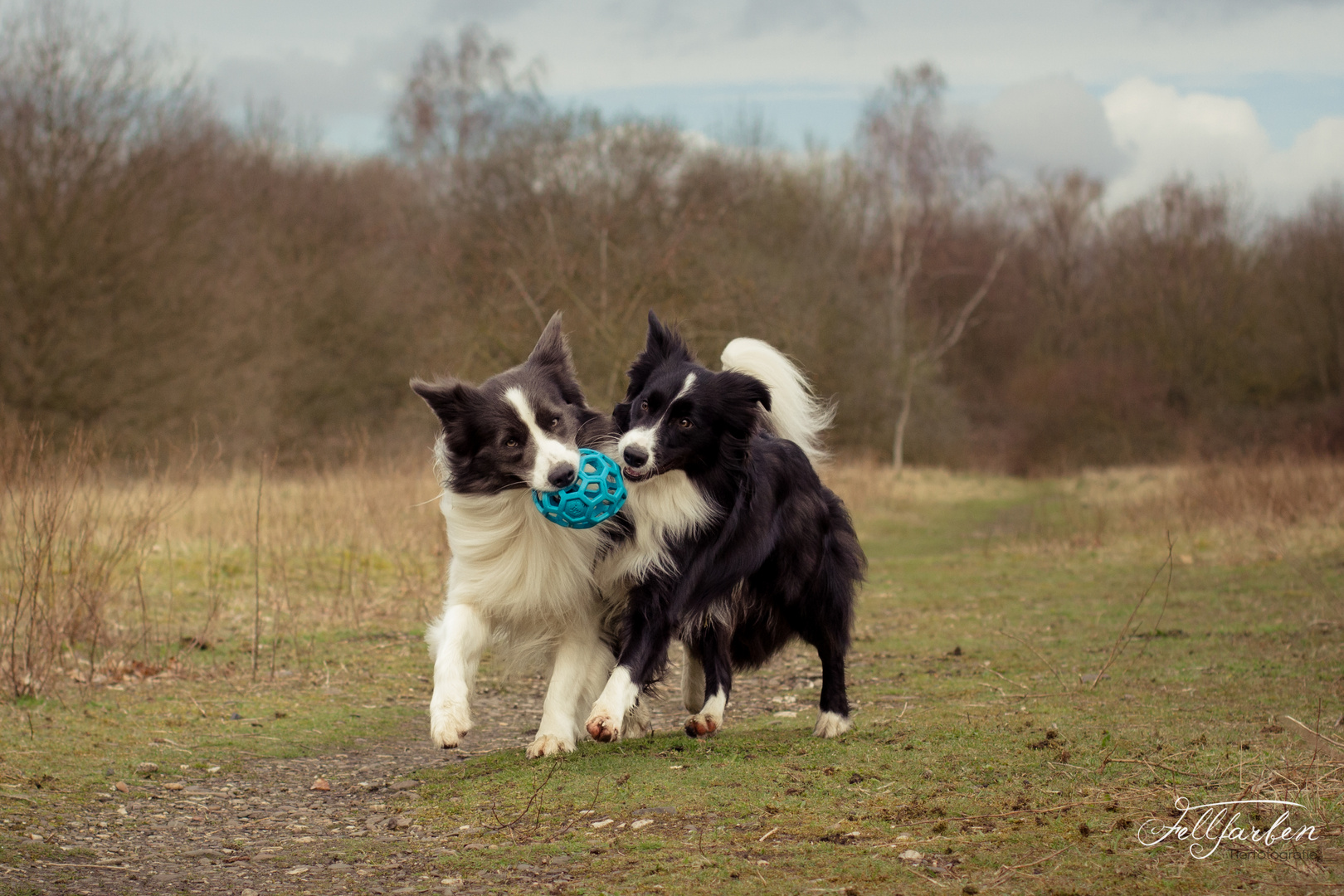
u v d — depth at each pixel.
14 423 7.44
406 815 3.84
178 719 5.27
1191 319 36.47
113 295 18.88
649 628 4.59
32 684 5.47
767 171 32.88
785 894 2.74
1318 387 33.53
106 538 8.22
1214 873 2.73
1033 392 39.84
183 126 20.20
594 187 21.86
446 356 17.84
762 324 19.05
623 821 3.46
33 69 18.12
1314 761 3.55
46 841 3.48
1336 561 10.02
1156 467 31.36
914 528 18.84
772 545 4.95
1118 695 5.04
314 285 25.08
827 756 4.13
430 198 28.97
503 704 6.00
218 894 3.02
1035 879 2.74
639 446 4.53
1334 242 32.72
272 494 12.87
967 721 4.59
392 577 9.56
